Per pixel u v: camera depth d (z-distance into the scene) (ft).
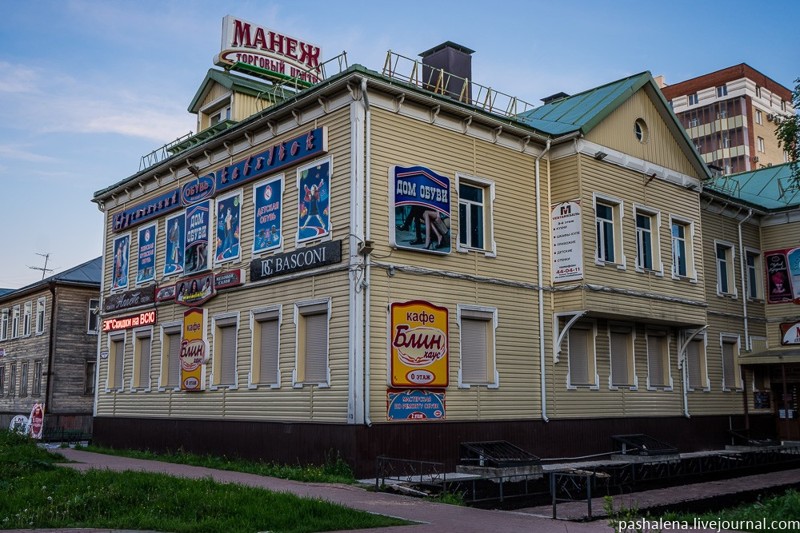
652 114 88.84
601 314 77.56
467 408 67.87
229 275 76.54
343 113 65.62
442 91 73.56
